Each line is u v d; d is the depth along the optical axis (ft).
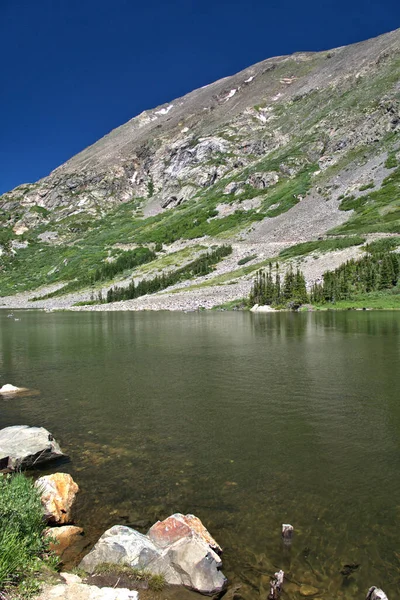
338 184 533.96
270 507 30.14
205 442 43.09
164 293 358.43
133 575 22.70
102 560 23.58
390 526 27.58
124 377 74.59
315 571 23.38
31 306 431.02
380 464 37.14
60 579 21.70
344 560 24.29
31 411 54.80
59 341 130.41
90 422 50.16
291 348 102.83
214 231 552.41
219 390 63.82
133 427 48.16
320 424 47.75
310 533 26.89
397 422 47.93
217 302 286.05
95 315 258.57
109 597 19.93
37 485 30.86
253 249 426.92
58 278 548.72
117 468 37.29
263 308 248.32
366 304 231.71
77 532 27.37
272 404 55.77
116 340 128.77
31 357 99.86
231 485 33.65
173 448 41.68
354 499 31.17
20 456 37.47
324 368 78.07
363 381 67.21
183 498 31.68
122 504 31.01
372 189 476.54
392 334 124.47
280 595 21.44
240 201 633.20
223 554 24.93
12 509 25.22
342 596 21.45
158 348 109.19
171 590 21.90
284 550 25.26
